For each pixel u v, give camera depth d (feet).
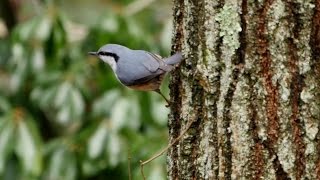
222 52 24.13
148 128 42.68
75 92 43.62
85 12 51.75
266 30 23.47
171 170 26.37
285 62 23.39
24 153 41.34
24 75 44.39
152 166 39.52
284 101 23.44
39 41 43.60
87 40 44.98
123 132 41.91
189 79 25.27
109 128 42.04
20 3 50.29
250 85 23.75
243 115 23.85
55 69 44.78
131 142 41.73
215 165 24.59
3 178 41.45
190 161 25.44
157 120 41.83
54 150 43.34
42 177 43.27
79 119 43.60
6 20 50.67
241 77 23.82
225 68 24.07
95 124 42.78
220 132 24.29
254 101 23.73
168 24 43.27
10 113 42.29
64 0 51.57
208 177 24.82
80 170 43.32
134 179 40.09
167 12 46.68
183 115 25.59
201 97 25.00
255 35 23.59
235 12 23.81
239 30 23.77
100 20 44.21
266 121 23.63
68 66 45.14
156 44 44.34
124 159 41.45
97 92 45.19
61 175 43.01
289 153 23.50
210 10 24.29
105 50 33.01
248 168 23.91
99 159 42.57
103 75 44.14
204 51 24.52
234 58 23.89
